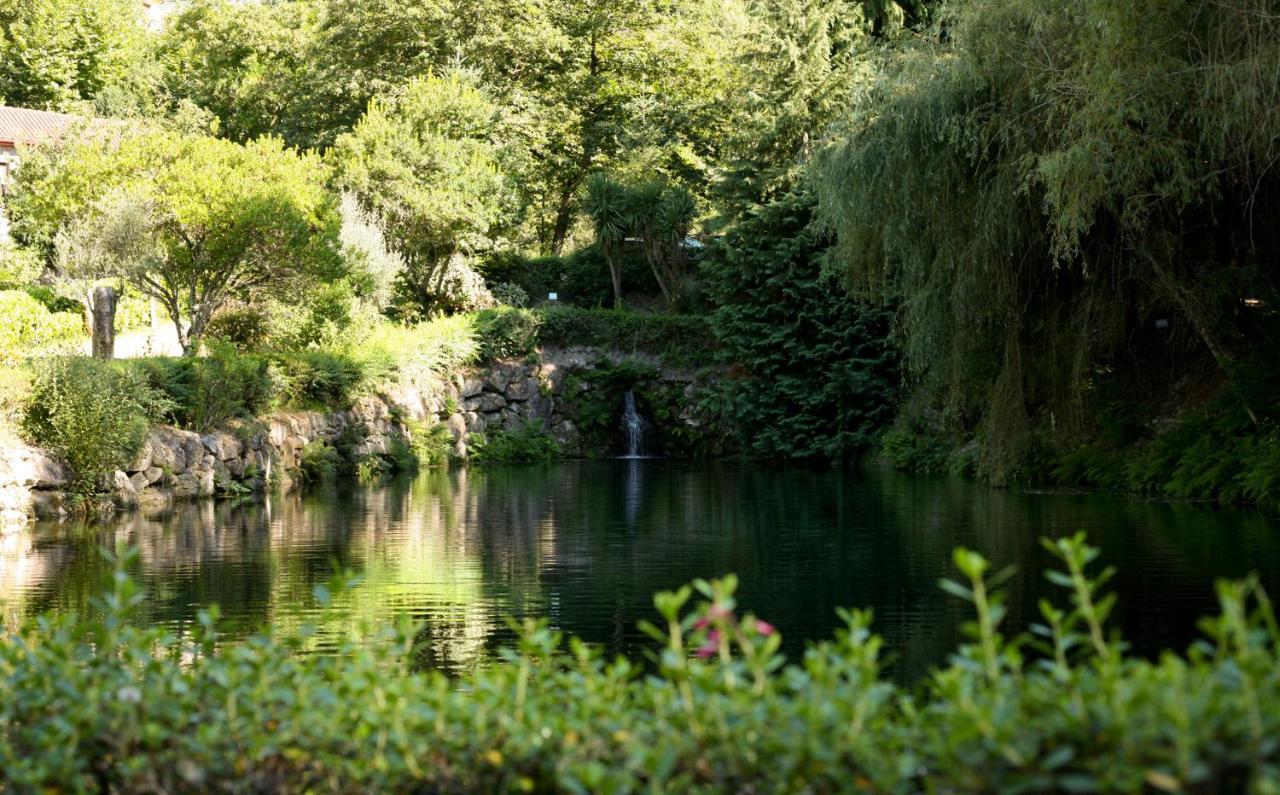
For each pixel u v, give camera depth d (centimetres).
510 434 2967
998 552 1169
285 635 793
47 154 2978
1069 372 1908
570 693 303
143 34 4991
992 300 1816
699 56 3931
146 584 1033
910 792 264
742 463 2836
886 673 687
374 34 3700
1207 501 1639
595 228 3359
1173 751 223
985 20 1639
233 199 2186
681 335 3178
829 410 2820
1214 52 1370
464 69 3534
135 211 2223
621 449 3142
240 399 2128
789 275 2783
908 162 1798
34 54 4388
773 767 257
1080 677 255
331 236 2319
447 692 311
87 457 1670
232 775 295
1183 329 1912
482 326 2998
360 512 1708
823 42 2955
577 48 3834
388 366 2673
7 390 1633
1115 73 1386
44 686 326
